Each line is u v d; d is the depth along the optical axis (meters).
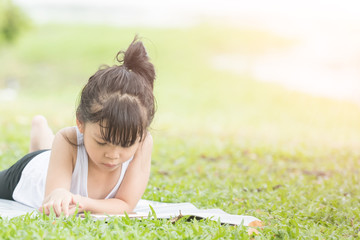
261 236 4.39
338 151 12.67
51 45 47.00
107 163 4.49
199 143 13.16
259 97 29.95
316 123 20.73
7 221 4.25
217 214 5.09
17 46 46.62
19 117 16.45
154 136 13.94
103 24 58.91
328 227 5.46
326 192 7.21
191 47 46.25
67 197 4.65
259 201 6.55
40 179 5.41
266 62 43.09
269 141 14.17
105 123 4.29
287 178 8.59
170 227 4.37
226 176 8.62
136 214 4.96
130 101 4.38
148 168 5.38
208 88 32.62
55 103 24.77
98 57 43.41
